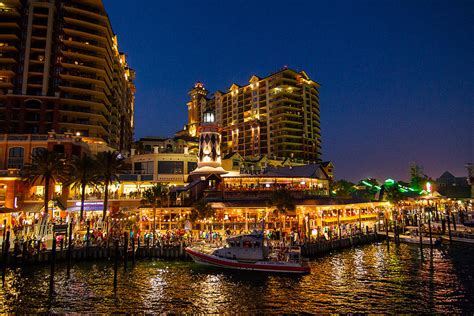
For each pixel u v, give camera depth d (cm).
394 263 4312
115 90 11425
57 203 5881
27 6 9438
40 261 4009
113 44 11312
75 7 9756
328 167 12325
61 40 9256
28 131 8650
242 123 15150
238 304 2875
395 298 2997
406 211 8394
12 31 9194
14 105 8612
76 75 9431
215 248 4356
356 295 3078
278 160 11694
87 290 3170
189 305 2850
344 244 5397
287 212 5325
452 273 3809
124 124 12850
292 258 4016
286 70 14362
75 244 4400
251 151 14825
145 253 4438
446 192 11800
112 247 4391
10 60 8844
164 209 5450
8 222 5531
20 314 2598
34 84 8900
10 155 7075
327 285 3372
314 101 15538
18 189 6191
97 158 6025
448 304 2848
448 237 5947
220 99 16950
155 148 8369
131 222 5394
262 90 15062
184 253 4425
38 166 5406
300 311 2722
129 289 3228
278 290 3225
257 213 5650
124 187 7631
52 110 8762
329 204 5931
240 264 3900
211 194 6225
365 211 7119
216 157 7450
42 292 3086
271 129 14362
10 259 3881
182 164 8131
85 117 9344
